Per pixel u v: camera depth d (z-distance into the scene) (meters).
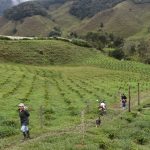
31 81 88.81
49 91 76.12
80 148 32.19
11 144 35.19
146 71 142.00
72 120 48.28
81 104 61.69
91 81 100.25
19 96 66.31
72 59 160.88
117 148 33.75
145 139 39.41
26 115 36.75
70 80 101.19
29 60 151.75
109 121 48.50
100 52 192.38
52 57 158.75
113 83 96.81
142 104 66.31
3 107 54.91
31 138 37.28
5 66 120.75
